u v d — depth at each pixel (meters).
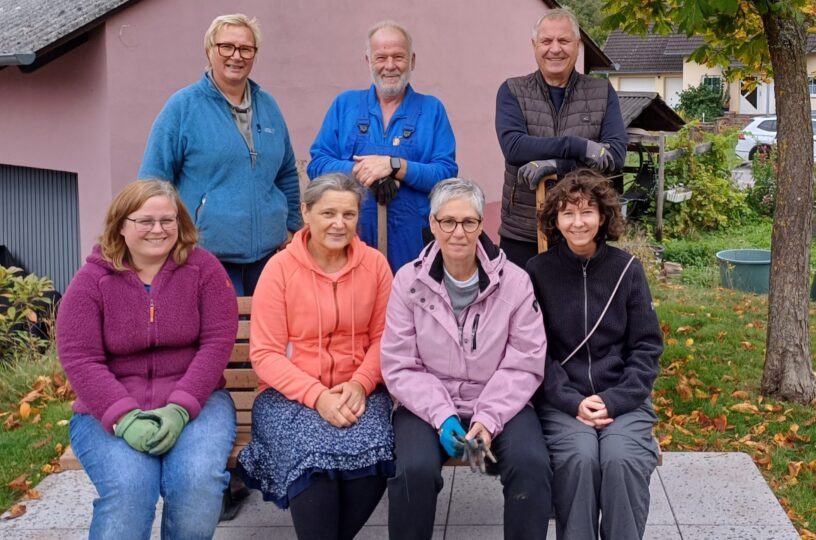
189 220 3.24
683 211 14.91
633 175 17.00
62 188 10.73
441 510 3.88
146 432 2.94
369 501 3.09
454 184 3.18
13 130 10.84
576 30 4.09
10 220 11.64
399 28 4.04
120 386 3.07
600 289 3.30
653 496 3.97
